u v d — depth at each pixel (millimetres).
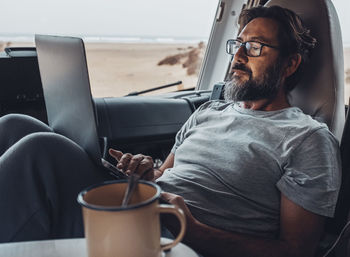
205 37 2508
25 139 914
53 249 540
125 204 452
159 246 466
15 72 1861
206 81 2604
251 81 1308
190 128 1474
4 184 841
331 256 1058
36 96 1929
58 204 899
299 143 1118
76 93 933
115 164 1679
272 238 1124
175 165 1371
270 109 1324
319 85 1303
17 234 809
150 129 1739
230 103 1460
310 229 1044
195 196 1181
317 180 1053
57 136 965
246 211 1146
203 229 1030
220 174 1191
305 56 1319
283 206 1090
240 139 1223
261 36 1312
